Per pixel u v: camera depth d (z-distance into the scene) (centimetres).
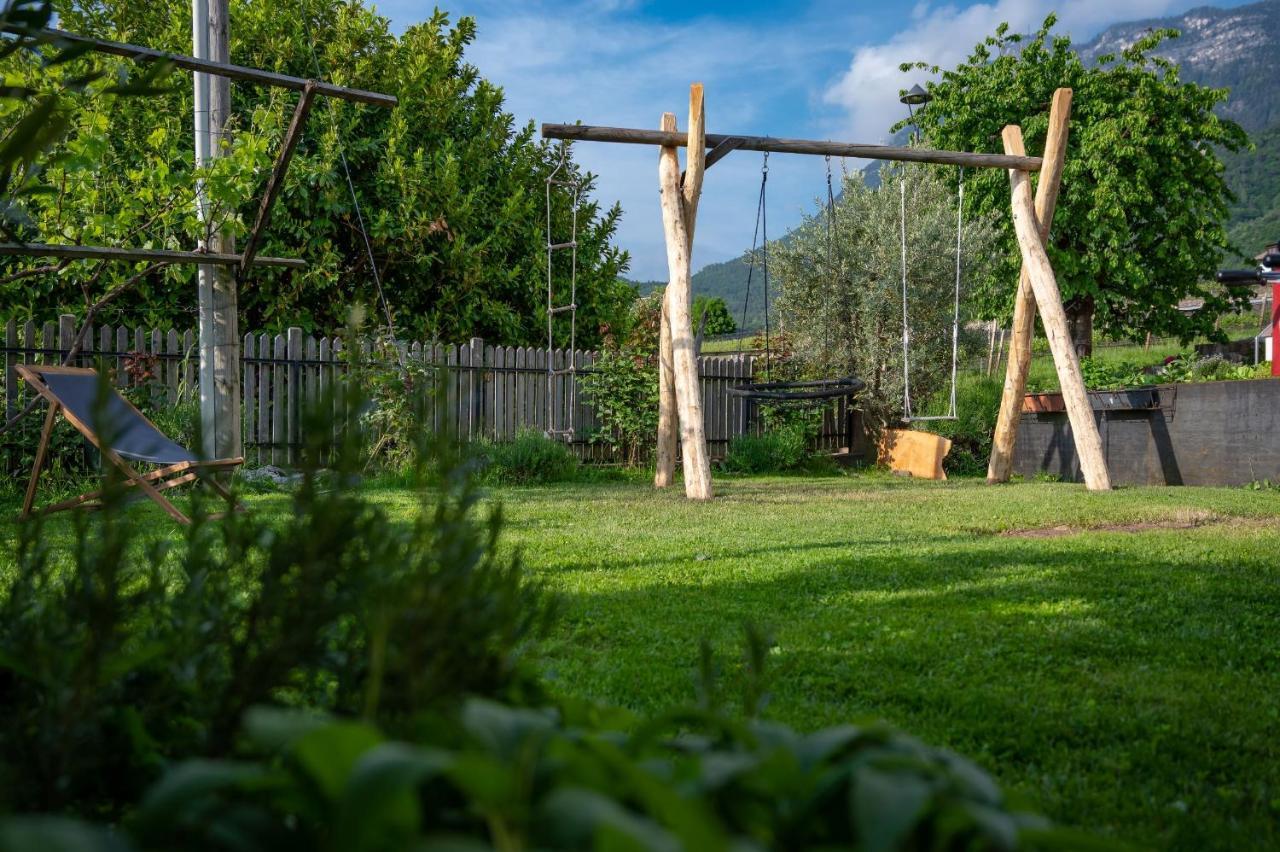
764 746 108
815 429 1819
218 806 93
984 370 2270
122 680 147
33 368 774
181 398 1188
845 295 1964
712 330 5384
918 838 94
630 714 137
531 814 77
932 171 2156
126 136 1481
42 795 122
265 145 953
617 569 604
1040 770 278
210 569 151
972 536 797
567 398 1580
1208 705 335
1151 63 2861
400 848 79
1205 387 1398
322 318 1761
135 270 1192
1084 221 2747
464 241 1798
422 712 112
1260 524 896
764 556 664
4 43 159
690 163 1162
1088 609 492
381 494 1038
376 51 1847
